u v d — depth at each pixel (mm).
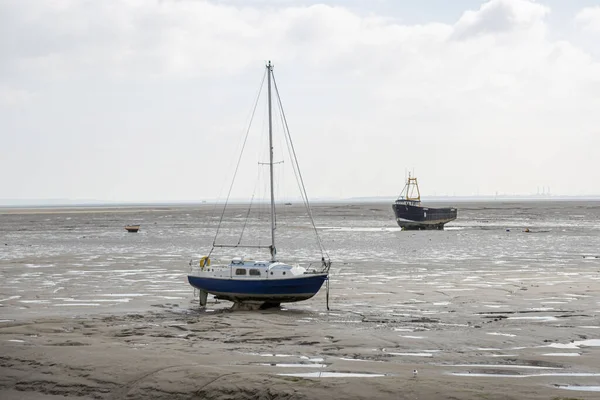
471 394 16719
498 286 39969
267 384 17594
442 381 17812
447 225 128250
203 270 34344
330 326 27750
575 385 18172
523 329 26594
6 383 18797
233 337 25328
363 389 17141
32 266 53469
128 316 30906
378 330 26672
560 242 79125
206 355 21625
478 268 50531
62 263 55938
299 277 32625
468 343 23953
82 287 40969
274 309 32938
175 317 30672
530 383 18266
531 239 84750
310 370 19641
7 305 34219
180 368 19188
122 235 100312
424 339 24625
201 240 87625
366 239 87375
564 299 34688
